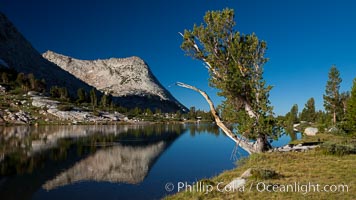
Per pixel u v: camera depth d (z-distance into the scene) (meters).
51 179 31.55
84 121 157.38
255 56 31.62
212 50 32.16
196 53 33.12
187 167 39.22
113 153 51.47
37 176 32.75
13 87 191.50
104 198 24.83
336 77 86.69
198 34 32.41
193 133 104.94
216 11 32.25
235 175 22.11
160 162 43.22
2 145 59.59
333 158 25.25
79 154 49.31
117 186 28.81
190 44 32.88
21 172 34.72
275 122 31.25
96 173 34.78
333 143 29.70
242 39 32.41
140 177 33.00
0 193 26.31
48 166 38.53
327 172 19.89
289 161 24.97
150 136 88.44
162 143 69.81
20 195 25.77
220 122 33.50
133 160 44.69
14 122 133.88
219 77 32.59
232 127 33.78
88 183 29.98
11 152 50.34
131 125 156.00
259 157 27.36
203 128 138.38
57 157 45.81
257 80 31.25
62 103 179.50
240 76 31.23
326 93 87.69
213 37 32.28
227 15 31.62
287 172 20.66
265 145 32.31
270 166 23.44
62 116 157.00
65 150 53.81
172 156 49.31
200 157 48.28
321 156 26.61
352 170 20.06
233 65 31.69
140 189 27.73
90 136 83.31
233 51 31.25
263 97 31.27
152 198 24.81
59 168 37.34
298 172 20.55
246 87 31.91
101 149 56.28
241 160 31.02
